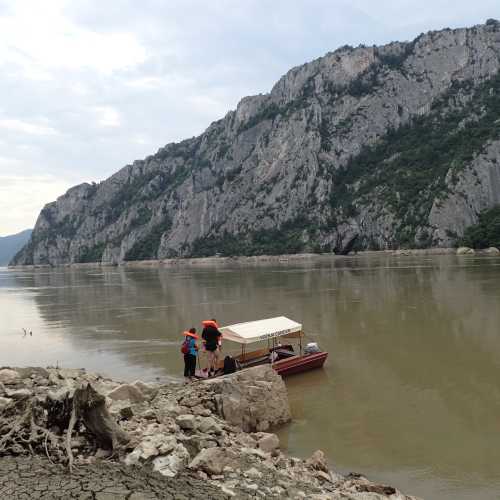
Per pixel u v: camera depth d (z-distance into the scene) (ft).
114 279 343.05
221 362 68.49
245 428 47.88
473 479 37.40
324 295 160.15
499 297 131.44
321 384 63.77
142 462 28.66
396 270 265.34
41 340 104.73
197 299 168.45
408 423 49.21
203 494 25.30
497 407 52.65
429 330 94.32
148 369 74.49
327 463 40.78
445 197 551.18
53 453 29.73
